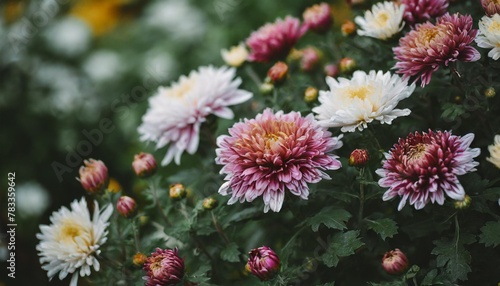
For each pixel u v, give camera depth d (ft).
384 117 1.38
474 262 1.42
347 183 1.46
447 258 1.33
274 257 1.34
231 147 1.37
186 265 1.54
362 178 1.38
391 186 1.32
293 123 1.38
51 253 1.51
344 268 1.50
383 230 1.37
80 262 1.49
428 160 1.29
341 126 1.42
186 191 1.56
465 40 1.36
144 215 1.66
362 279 1.50
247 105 1.78
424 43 1.39
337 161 1.36
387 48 1.55
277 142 1.34
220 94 1.66
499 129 1.46
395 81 1.42
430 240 1.48
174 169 2.15
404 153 1.33
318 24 1.73
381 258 1.48
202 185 1.77
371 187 1.45
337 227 1.36
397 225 1.47
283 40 1.69
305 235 1.53
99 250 1.49
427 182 1.30
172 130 1.66
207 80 1.69
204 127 1.69
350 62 1.58
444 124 1.53
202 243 1.55
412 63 1.40
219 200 1.60
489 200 1.40
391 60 1.57
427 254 1.49
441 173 1.29
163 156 1.97
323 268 1.50
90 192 1.61
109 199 1.60
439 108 1.56
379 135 1.47
